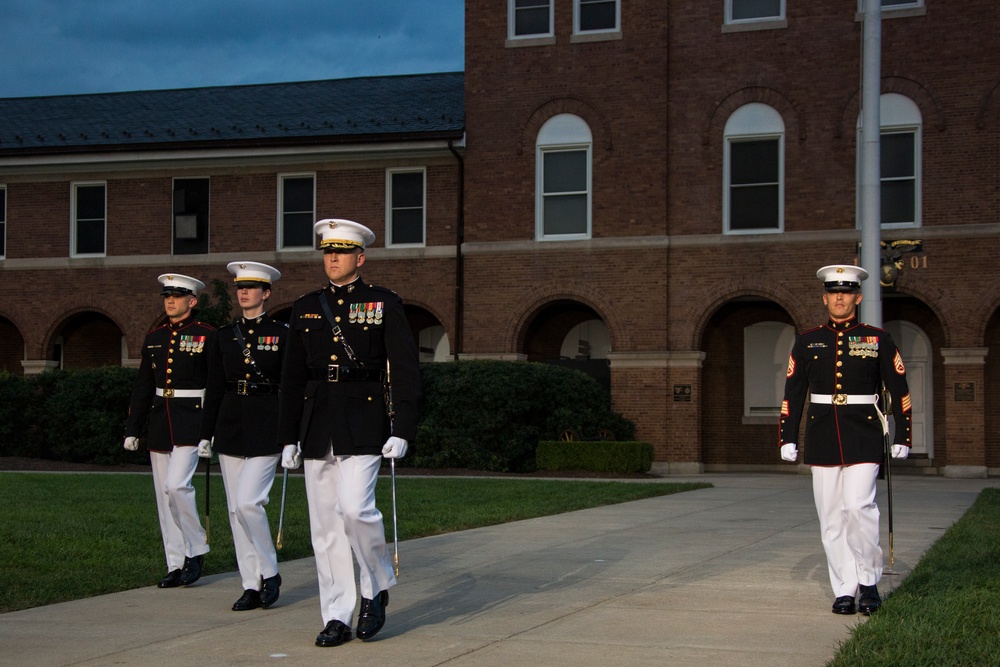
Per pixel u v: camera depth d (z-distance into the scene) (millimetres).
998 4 23000
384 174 26484
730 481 20984
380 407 6406
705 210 24328
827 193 23750
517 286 25172
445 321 25766
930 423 24422
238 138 26750
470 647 6188
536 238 25188
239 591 8156
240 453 7488
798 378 7516
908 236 23156
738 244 24062
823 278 7566
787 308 23781
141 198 27703
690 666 5727
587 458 22250
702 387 25906
